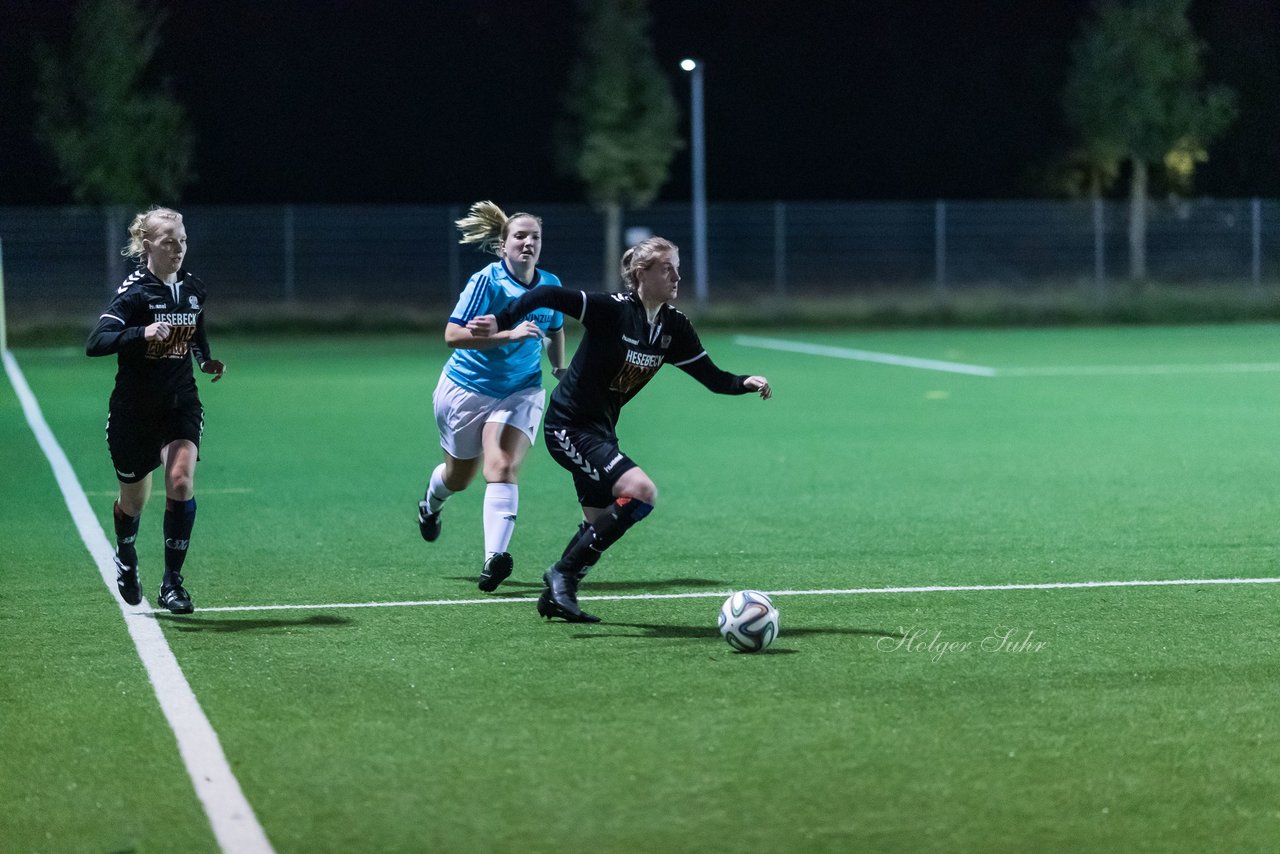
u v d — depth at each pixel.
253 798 12.49
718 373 18.73
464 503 28.98
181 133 91.88
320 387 55.69
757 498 29.81
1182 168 104.94
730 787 12.69
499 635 18.14
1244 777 12.92
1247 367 61.84
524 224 20.58
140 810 12.26
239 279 91.62
